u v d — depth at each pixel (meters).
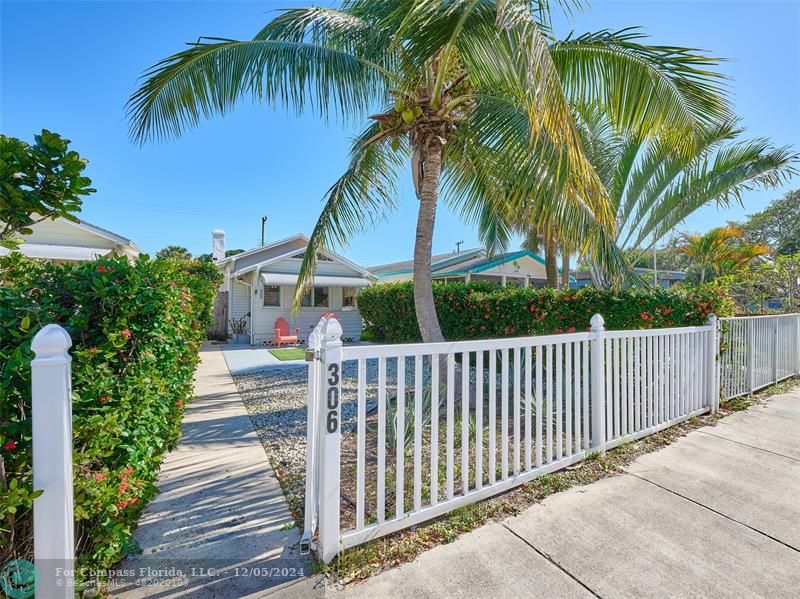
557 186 4.43
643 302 6.41
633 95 5.00
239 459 4.20
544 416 5.24
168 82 5.11
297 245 20.77
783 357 7.77
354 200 7.46
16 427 1.66
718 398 5.77
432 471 2.95
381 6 5.14
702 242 13.35
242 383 8.39
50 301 2.17
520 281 20.97
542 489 3.41
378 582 2.29
